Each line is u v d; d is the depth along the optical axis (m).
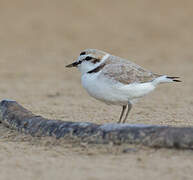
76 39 36.72
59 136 10.77
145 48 34.47
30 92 19.77
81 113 14.78
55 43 35.38
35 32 38.00
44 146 10.50
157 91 19.98
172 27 40.78
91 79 11.65
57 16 42.84
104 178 8.22
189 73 25.09
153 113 14.85
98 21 42.22
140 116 14.32
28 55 31.42
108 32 39.00
